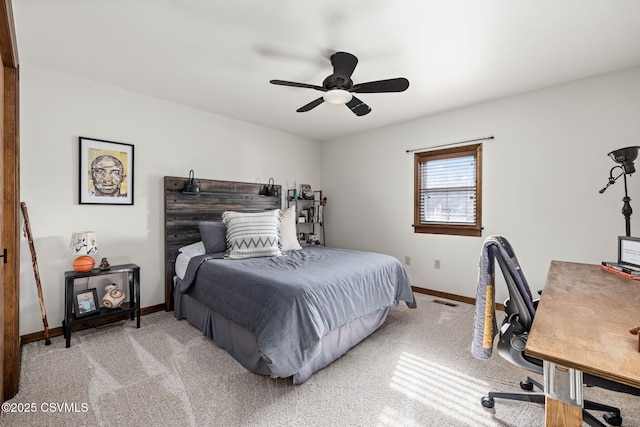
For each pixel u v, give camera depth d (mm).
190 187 3229
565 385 862
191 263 2713
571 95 2715
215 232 3059
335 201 4844
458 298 3479
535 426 1468
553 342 863
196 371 1945
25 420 1481
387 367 2016
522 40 2041
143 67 2453
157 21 1845
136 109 2971
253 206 3979
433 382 1844
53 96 2488
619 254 2008
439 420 1512
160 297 3150
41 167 2434
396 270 2783
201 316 2557
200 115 3484
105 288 2709
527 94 2959
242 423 1479
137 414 1534
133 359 2092
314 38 2023
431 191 3756
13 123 1691
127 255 2916
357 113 2564
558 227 2807
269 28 1914
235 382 1827
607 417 1475
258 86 2820
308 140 4848
